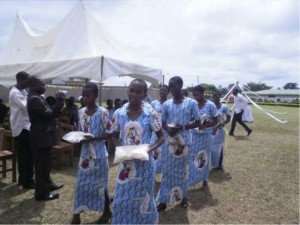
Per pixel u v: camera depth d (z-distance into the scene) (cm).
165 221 425
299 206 497
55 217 429
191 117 445
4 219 419
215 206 486
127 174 310
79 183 384
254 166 747
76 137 369
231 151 927
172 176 446
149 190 317
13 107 505
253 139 1180
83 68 721
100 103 786
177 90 439
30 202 477
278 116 2570
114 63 739
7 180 575
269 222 436
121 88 2655
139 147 299
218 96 691
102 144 388
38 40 909
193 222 426
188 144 445
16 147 564
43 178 476
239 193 550
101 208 392
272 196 539
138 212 312
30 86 451
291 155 884
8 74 854
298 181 630
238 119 1254
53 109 452
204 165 544
